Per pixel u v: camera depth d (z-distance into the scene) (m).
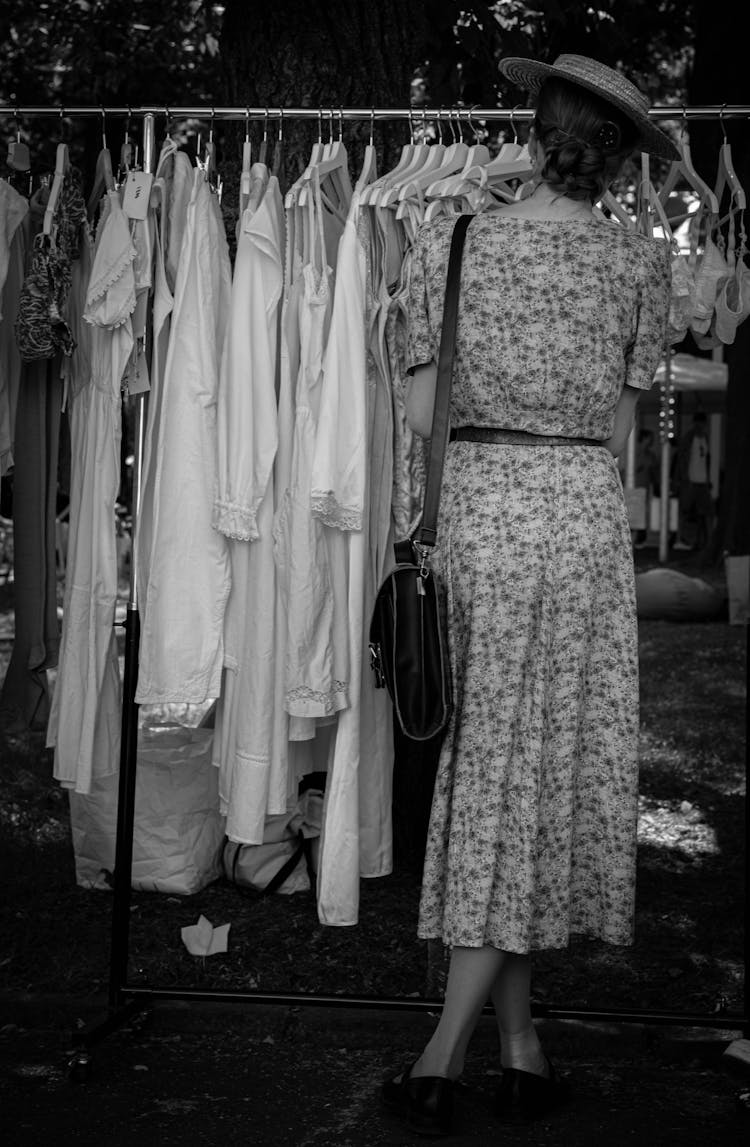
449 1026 2.76
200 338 3.21
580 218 2.75
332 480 3.07
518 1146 2.74
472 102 5.58
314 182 3.17
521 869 2.71
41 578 3.51
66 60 7.98
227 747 3.32
